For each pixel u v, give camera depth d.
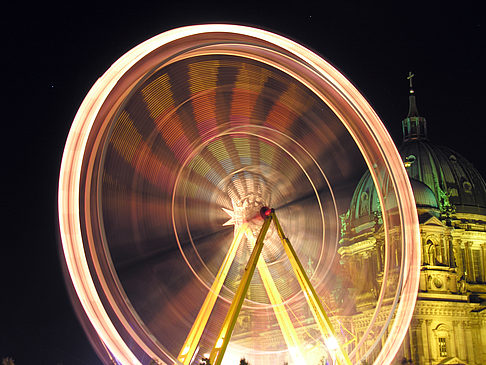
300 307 46.50
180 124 37.53
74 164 31.42
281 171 41.03
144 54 33.91
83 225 31.25
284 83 40.59
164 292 40.69
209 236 38.50
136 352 31.44
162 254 37.84
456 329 97.12
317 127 41.91
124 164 35.16
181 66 37.28
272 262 41.12
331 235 44.38
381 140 39.03
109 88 32.78
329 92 39.41
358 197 111.12
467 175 124.88
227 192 38.81
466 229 117.00
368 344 45.00
